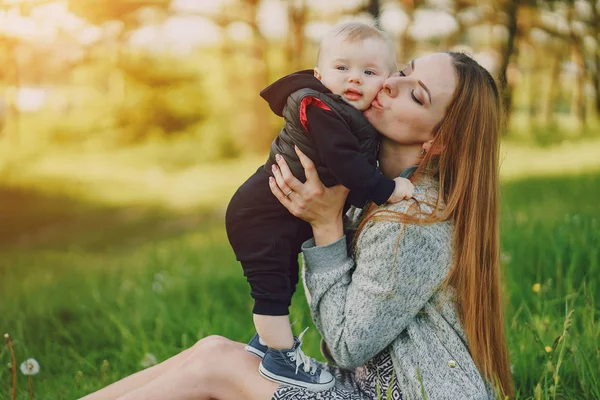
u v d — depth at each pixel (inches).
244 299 171.9
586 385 94.5
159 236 382.9
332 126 75.2
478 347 79.8
